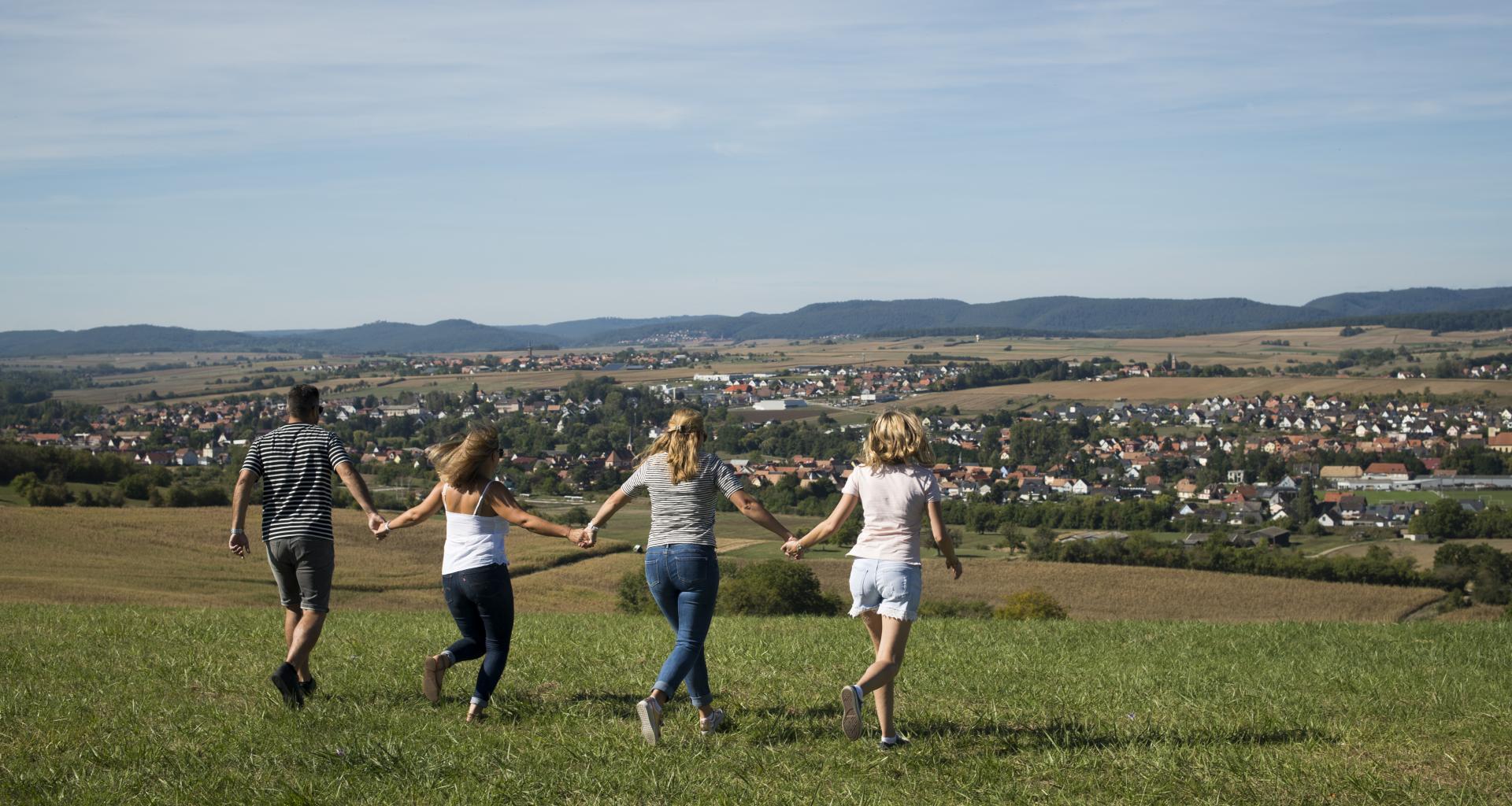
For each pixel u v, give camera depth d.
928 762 7.32
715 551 8.05
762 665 10.81
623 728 7.99
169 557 55.28
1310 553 86.19
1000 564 66.31
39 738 7.39
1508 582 63.81
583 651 11.47
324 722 7.96
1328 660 12.27
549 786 6.56
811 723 8.31
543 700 8.95
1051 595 57.59
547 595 49.56
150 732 7.56
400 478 129.62
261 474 8.72
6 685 9.08
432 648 11.69
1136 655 12.51
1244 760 7.30
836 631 14.26
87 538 58.09
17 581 42.59
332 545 8.70
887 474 7.71
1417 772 7.14
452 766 6.88
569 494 128.12
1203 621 17.55
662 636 13.24
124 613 15.71
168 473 95.62
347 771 6.77
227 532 62.94
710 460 7.98
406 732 7.71
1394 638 14.56
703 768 7.02
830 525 7.79
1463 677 10.95
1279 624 16.62
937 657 11.66
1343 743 7.85
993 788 6.74
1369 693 9.97
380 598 48.59
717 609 44.81
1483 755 7.50
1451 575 66.19
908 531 7.64
